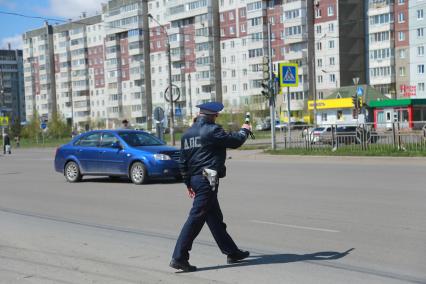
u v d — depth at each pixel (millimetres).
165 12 127375
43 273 7438
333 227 10094
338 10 101000
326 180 18219
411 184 16312
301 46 105188
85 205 14062
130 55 133250
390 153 26656
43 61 160375
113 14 135625
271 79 33750
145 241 9414
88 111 149125
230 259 7641
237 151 38094
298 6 104250
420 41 95000
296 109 106250
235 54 116188
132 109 134875
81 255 8453
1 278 7219
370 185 16406
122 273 7336
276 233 9703
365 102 80125
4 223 11641
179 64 125250
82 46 148500
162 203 13945
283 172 21812
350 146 29094
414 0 95375
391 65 98812
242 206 12977
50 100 159500
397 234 9297
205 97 120750
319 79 104625
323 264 7496
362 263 7477
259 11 110000
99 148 19656
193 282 6824
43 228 10922
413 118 71438
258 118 107438
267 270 7277
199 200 7188
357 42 102625
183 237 7234
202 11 118562
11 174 24953
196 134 7188
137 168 18594
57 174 24328
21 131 116562
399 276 6805
